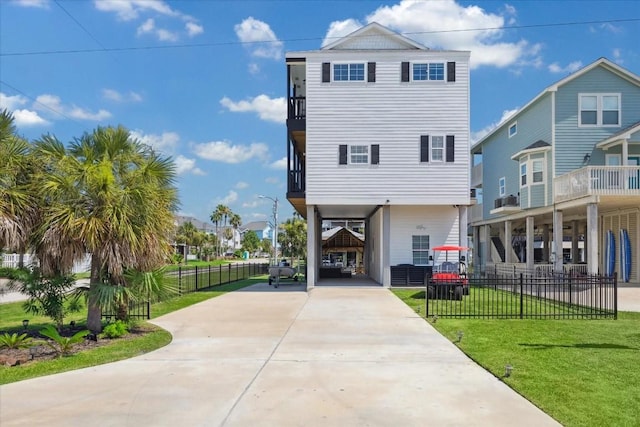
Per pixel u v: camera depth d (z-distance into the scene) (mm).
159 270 10812
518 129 28359
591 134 23375
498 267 29406
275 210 47250
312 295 18188
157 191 10188
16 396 5980
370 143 20828
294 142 23188
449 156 20719
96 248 9438
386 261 21391
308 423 5047
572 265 22969
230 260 100062
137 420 5156
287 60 21188
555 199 22781
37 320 13031
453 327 10750
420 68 20938
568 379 6527
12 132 9102
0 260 11508
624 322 11430
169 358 7969
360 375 6859
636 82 23250
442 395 5949
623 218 23750
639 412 5293
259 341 9336
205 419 5172
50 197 9203
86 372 7102
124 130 10336
